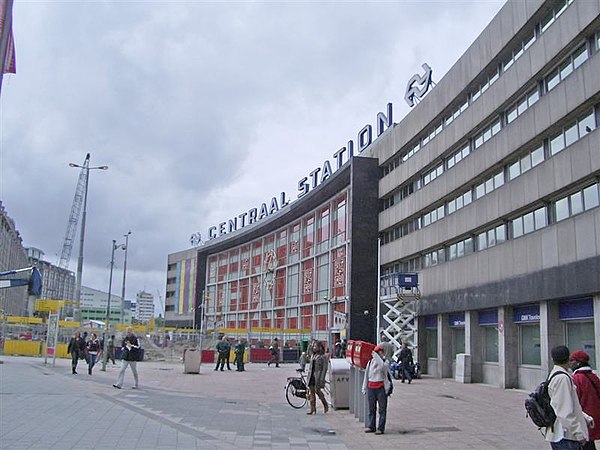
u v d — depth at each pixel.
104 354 29.08
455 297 30.80
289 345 51.97
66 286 190.38
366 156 47.72
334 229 50.66
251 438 11.48
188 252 103.88
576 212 21.23
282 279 64.06
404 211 39.47
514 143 25.33
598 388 7.08
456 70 32.12
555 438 6.38
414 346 35.34
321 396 15.74
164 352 49.25
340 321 41.81
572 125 21.67
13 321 46.59
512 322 25.66
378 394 12.62
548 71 23.52
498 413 16.02
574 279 20.27
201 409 15.50
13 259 118.19
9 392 17.06
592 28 20.38
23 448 9.43
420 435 12.29
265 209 71.19
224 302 82.19
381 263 43.28
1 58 7.78
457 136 31.72
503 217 26.45
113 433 11.09
